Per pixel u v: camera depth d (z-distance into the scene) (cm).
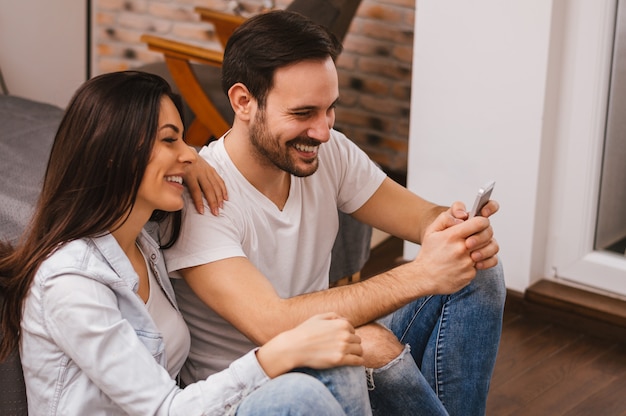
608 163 290
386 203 199
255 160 175
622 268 292
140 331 155
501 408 249
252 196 177
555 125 294
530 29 282
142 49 494
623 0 274
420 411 171
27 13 471
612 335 288
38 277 146
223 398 146
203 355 181
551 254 306
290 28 166
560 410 249
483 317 189
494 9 288
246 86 169
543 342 288
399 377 168
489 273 188
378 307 166
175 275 173
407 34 413
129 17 492
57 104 486
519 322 300
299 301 164
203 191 171
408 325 198
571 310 295
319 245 193
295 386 141
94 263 148
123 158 148
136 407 145
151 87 151
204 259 167
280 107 166
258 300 163
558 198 300
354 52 429
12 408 158
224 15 392
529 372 269
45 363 148
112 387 144
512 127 294
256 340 163
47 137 263
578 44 283
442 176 314
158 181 153
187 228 169
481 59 294
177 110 156
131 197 151
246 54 167
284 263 183
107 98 148
